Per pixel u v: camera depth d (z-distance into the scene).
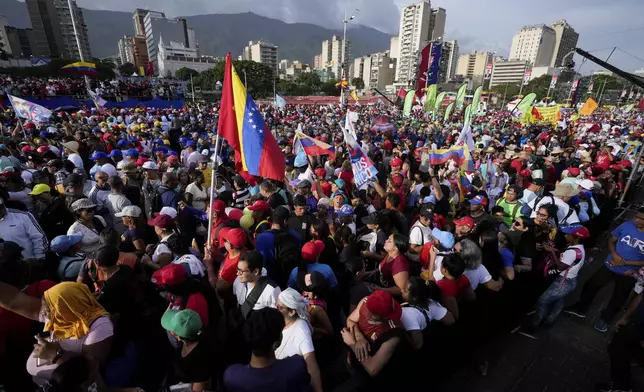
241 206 6.58
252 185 6.84
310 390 2.32
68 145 8.69
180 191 6.45
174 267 2.99
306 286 3.26
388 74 133.50
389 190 6.86
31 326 2.84
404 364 2.97
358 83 107.88
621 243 4.46
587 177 8.56
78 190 4.93
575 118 28.42
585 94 77.50
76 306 2.44
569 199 6.11
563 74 82.19
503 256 4.04
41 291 2.88
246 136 4.13
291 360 2.28
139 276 3.60
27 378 2.82
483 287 3.82
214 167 4.00
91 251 4.13
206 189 6.50
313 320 3.29
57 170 6.59
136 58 152.00
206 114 27.47
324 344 3.52
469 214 5.85
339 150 10.89
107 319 2.61
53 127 13.11
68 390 2.05
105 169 6.46
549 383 3.78
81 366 2.12
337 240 4.48
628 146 14.05
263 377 2.15
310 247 3.69
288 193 7.02
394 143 14.05
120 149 9.62
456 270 3.23
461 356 3.73
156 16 150.00
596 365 4.06
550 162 9.67
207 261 4.00
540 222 4.65
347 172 7.81
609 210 7.94
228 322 3.32
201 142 10.93
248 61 79.38
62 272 3.60
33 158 7.23
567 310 5.03
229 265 3.57
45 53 128.12
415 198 7.45
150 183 5.92
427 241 4.54
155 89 37.69
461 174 7.66
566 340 4.45
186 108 32.22
